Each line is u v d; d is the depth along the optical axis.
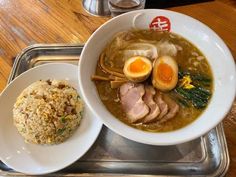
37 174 0.25
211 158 0.26
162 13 0.30
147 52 0.29
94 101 0.25
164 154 0.27
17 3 0.40
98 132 0.27
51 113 0.27
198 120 0.26
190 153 0.27
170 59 0.28
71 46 0.34
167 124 0.26
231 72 0.26
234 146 0.27
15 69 0.33
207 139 0.28
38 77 0.32
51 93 0.29
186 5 0.39
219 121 0.24
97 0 0.38
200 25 0.29
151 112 0.26
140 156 0.27
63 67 0.32
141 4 0.37
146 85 0.28
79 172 0.26
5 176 0.25
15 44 0.35
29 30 0.37
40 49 0.34
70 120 0.28
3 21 0.38
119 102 0.27
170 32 0.31
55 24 0.37
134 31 0.31
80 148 0.27
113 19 0.29
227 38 0.35
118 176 0.25
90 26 0.37
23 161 0.26
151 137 0.23
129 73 0.27
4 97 0.30
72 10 0.39
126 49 0.30
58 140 0.27
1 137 0.28
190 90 0.28
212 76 0.28
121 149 0.27
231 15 0.37
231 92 0.25
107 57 0.30
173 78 0.28
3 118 0.29
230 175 0.26
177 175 0.25
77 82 0.31
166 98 0.27
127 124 0.26
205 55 0.29
